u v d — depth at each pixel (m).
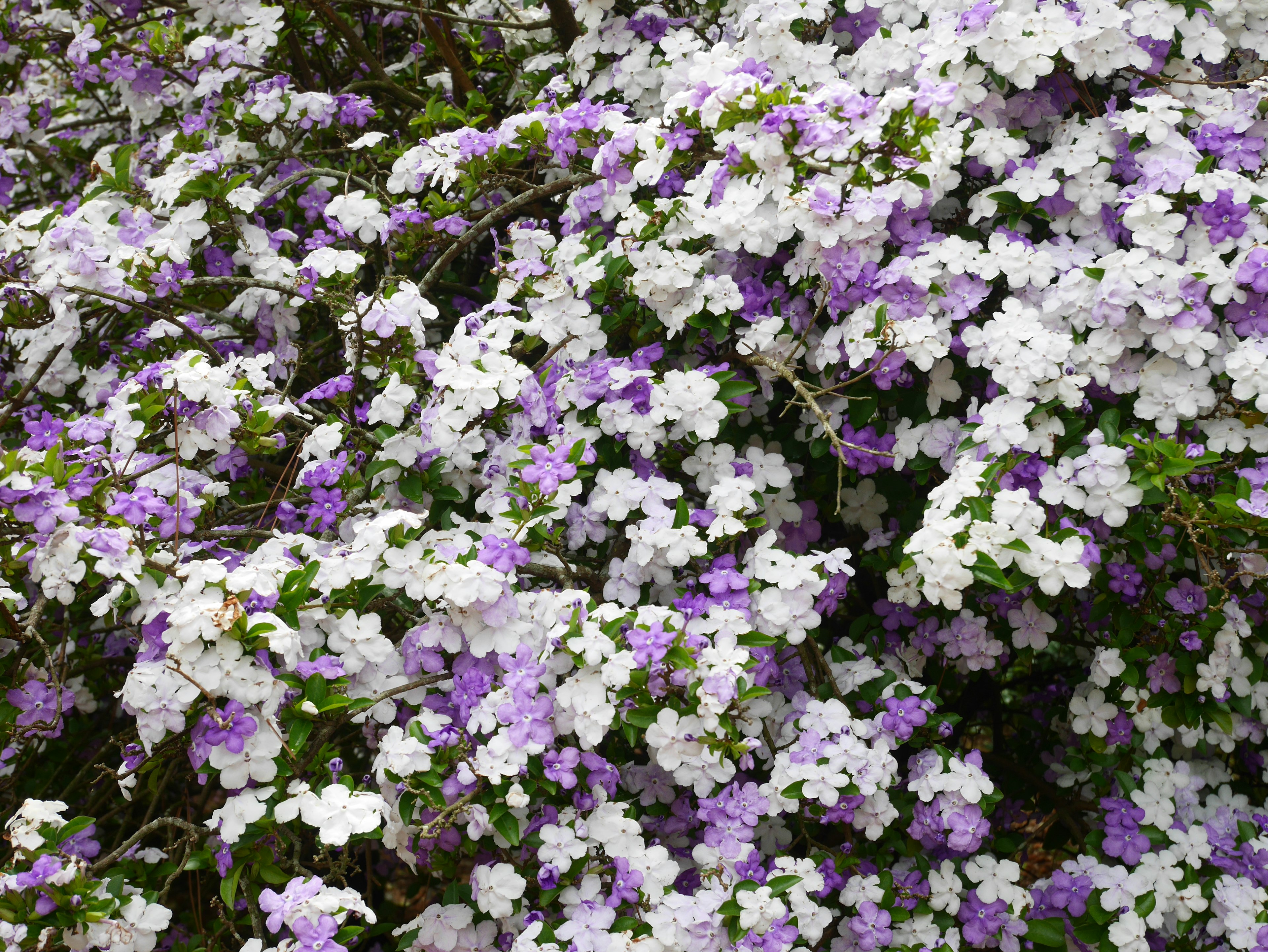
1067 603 2.28
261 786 1.70
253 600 1.71
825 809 1.96
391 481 2.15
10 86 3.79
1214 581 1.82
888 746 2.00
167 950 2.53
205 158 2.51
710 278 2.23
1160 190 2.02
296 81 3.36
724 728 1.74
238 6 3.03
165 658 1.74
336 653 1.90
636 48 2.70
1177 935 2.09
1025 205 2.19
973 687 2.96
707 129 2.22
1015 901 1.98
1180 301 1.93
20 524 1.82
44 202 3.49
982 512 1.81
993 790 1.95
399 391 2.12
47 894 1.59
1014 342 1.96
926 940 1.97
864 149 1.92
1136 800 2.12
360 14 3.43
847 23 2.56
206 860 1.81
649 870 1.79
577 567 2.24
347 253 2.32
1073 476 1.92
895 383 2.20
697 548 1.99
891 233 2.17
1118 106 2.47
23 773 2.54
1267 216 2.06
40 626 2.23
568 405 2.21
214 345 2.76
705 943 1.75
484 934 1.84
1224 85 2.31
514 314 2.54
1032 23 2.09
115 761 2.79
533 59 3.14
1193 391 1.98
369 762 2.86
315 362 2.99
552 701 1.77
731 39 2.60
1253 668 2.11
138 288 2.34
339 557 1.87
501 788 1.74
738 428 2.39
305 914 1.50
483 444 2.13
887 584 2.63
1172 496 1.87
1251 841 2.13
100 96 3.80
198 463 2.33
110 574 1.73
